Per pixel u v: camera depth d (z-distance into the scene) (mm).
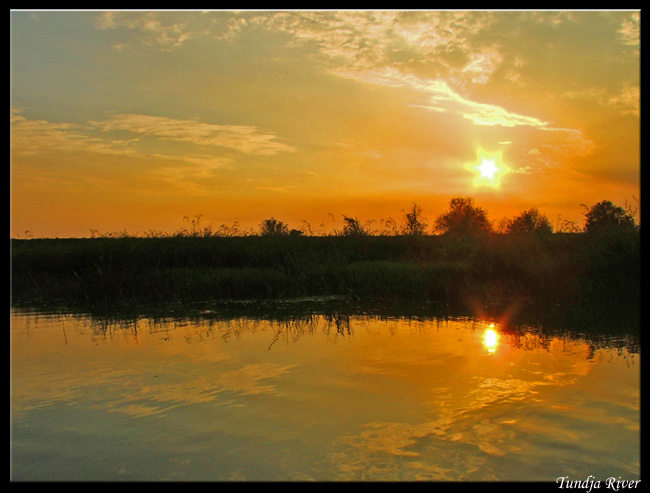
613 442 4543
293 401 5629
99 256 16766
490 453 4379
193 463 4301
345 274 14305
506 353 7402
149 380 6465
